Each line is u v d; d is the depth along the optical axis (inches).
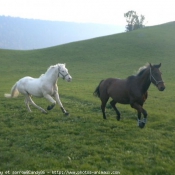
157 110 607.5
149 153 347.3
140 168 308.8
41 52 2038.6
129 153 343.0
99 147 359.3
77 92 848.9
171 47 1958.7
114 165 312.2
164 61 1637.6
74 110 566.6
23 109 566.3
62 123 458.9
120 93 436.8
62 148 356.2
